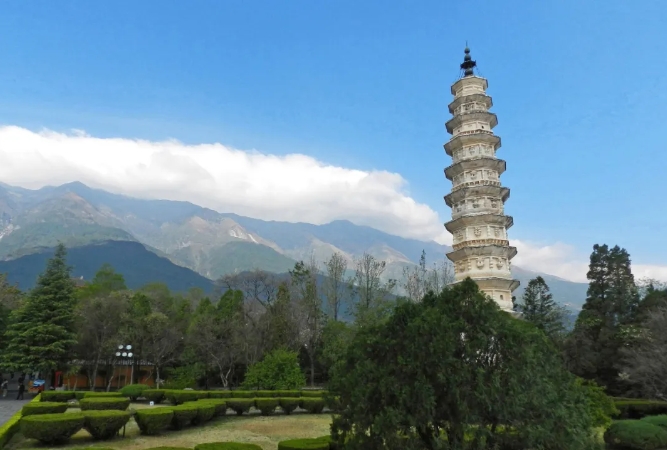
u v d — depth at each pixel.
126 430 27.66
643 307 62.31
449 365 13.75
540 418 13.61
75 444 23.62
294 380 51.47
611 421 30.30
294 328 66.19
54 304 50.72
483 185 49.69
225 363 60.75
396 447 13.25
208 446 17.50
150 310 64.94
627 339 55.59
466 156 52.28
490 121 53.91
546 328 64.69
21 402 43.06
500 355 14.35
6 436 22.97
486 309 14.98
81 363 59.81
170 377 60.09
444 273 76.81
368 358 15.13
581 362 59.34
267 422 33.94
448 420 13.55
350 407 14.58
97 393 40.50
